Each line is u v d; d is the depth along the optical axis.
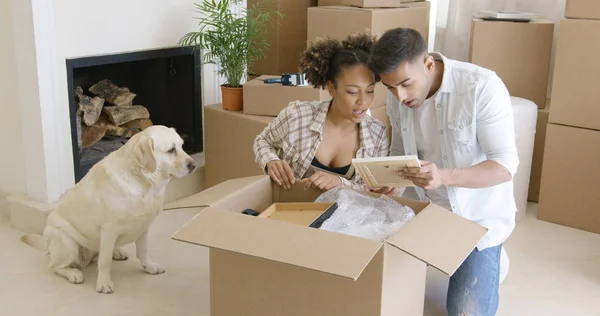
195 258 2.80
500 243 2.14
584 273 2.77
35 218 2.97
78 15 2.92
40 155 2.91
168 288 2.54
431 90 2.04
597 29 2.95
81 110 3.24
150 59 3.61
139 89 3.69
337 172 2.13
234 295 1.70
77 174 3.10
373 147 2.12
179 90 3.62
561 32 3.05
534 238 3.10
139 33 3.20
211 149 3.40
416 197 2.38
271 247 1.44
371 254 1.39
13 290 2.49
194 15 3.47
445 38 3.85
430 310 2.43
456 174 1.87
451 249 1.50
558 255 2.93
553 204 3.27
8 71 2.94
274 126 2.18
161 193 2.51
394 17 3.25
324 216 1.75
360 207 1.79
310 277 1.58
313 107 2.13
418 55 1.84
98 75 3.47
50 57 2.82
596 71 3.00
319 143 2.11
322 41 2.01
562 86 3.10
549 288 2.63
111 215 2.41
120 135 3.46
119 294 2.49
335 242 1.43
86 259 2.67
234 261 1.67
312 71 2.04
